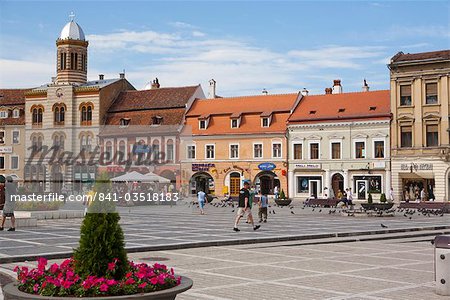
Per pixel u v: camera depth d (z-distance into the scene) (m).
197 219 34.19
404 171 61.28
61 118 80.06
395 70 62.09
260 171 69.00
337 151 65.19
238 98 75.00
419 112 60.66
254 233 24.02
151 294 7.46
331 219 34.25
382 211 37.62
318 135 66.12
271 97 72.81
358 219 34.38
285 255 17.70
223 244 20.44
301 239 22.38
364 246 20.75
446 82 59.44
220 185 71.19
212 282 12.68
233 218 35.34
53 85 80.38
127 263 8.30
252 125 70.44
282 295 11.21
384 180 62.56
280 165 67.94
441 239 11.40
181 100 76.94
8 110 82.62
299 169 66.94
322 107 68.19
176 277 8.45
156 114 76.81
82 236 8.13
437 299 10.89
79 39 83.56
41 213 31.55
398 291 11.67
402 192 61.62
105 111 80.12
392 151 61.97
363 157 63.69
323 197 65.06
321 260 16.53
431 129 60.41
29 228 26.52
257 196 64.75
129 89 85.81
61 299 7.23
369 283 12.60
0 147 80.12
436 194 59.47
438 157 59.44
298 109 69.44
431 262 16.20
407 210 42.94
